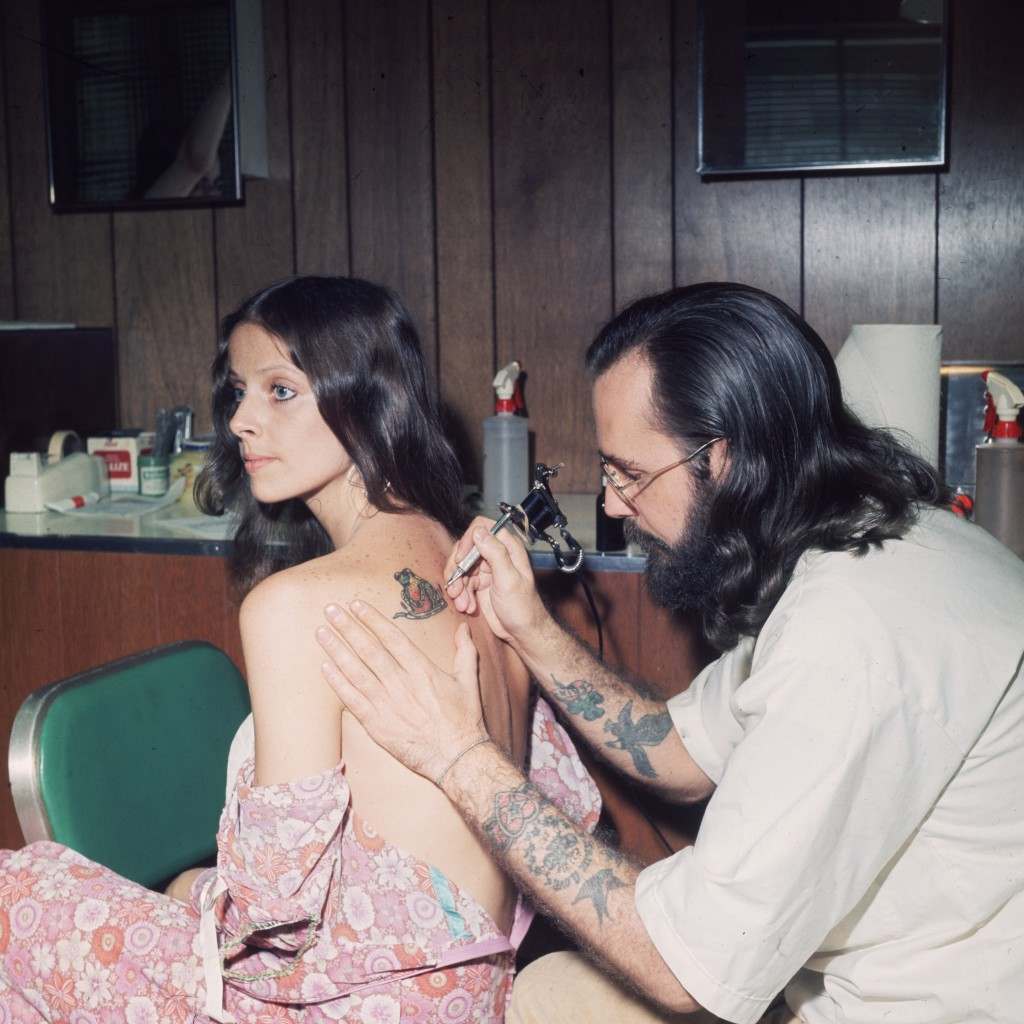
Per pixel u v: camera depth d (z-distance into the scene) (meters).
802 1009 1.12
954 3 2.23
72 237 2.64
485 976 1.13
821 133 2.29
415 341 1.28
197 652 1.56
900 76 2.25
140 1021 1.17
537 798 1.05
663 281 2.40
